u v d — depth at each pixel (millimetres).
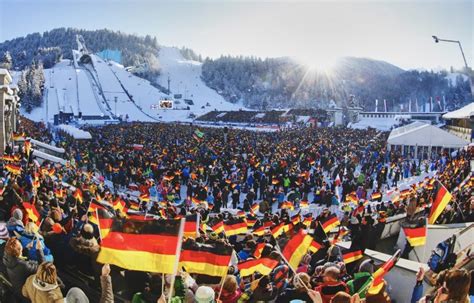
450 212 15672
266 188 32125
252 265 8898
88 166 43062
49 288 6027
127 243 5723
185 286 7152
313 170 40906
